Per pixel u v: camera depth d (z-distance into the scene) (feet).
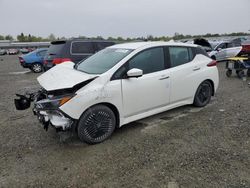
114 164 10.94
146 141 13.12
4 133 14.70
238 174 10.01
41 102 12.29
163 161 11.08
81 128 12.34
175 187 9.27
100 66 14.14
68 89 11.90
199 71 17.69
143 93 14.29
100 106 12.76
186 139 13.28
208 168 10.46
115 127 13.82
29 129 15.26
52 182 9.76
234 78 32.24
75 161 11.26
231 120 15.93
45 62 33.73
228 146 12.39
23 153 12.12
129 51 14.42
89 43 31.37
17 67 65.67
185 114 17.21
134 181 9.70
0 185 9.64
